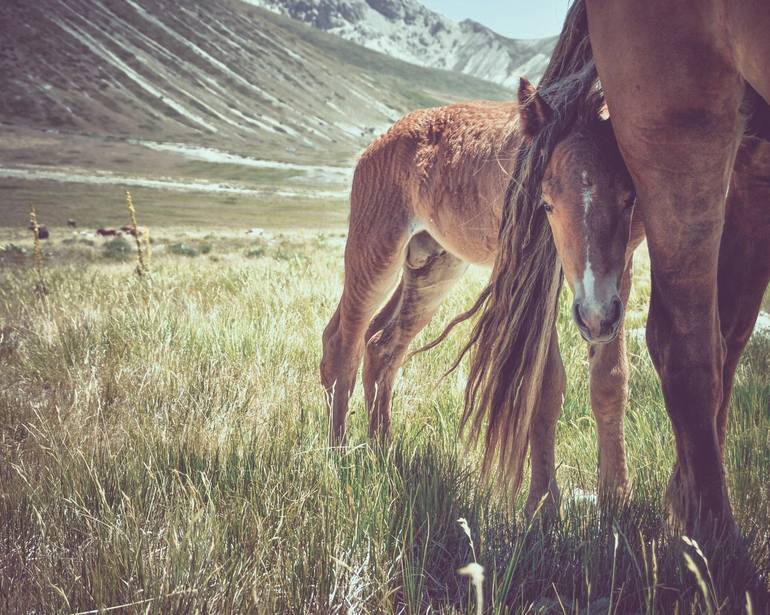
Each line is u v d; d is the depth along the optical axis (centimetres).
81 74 17212
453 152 400
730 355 296
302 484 315
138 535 268
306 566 253
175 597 233
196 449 362
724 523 249
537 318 307
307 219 7119
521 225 299
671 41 220
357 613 240
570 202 273
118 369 523
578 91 289
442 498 302
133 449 362
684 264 242
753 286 286
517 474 320
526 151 305
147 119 16400
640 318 733
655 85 227
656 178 240
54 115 15100
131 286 889
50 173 10069
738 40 201
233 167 13038
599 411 335
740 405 419
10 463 357
